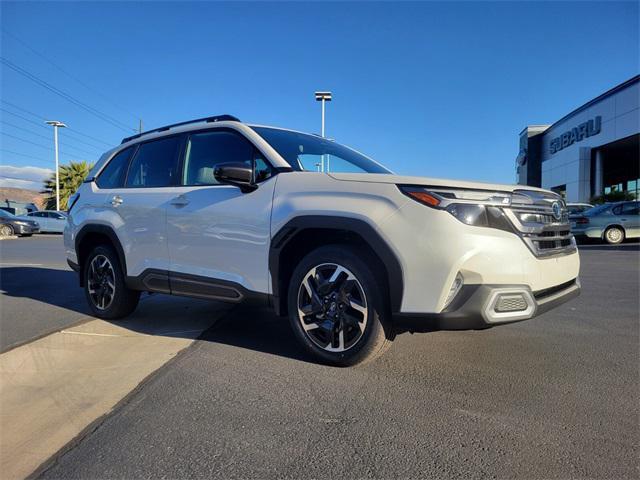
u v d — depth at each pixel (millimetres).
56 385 3230
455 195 3014
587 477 2154
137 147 4996
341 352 3379
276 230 3551
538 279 3141
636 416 2736
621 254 12016
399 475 2180
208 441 2480
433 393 3055
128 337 4344
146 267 4469
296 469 2232
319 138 4617
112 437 2529
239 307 5602
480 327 3029
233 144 4098
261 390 3109
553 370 3461
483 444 2438
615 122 31719
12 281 8086
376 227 3119
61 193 47625
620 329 4605
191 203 4121
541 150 46656
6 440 2512
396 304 3096
